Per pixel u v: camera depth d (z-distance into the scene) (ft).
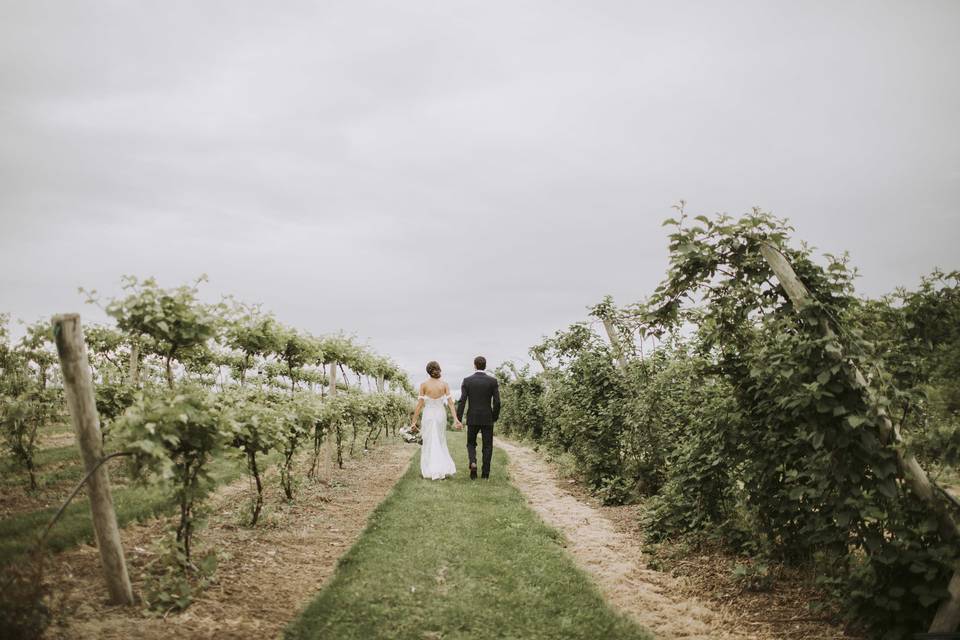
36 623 9.97
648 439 26.58
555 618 13.01
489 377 32.55
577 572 16.02
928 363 14.76
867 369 12.62
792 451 14.20
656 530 20.18
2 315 21.91
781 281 13.92
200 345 16.99
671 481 19.85
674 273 15.34
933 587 11.33
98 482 11.87
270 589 14.15
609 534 21.44
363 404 40.16
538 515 23.43
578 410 31.76
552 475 36.96
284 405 23.32
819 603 13.52
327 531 20.29
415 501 24.61
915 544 11.64
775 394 14.49
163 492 12.11
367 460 41.98
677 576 16.69
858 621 12.28
